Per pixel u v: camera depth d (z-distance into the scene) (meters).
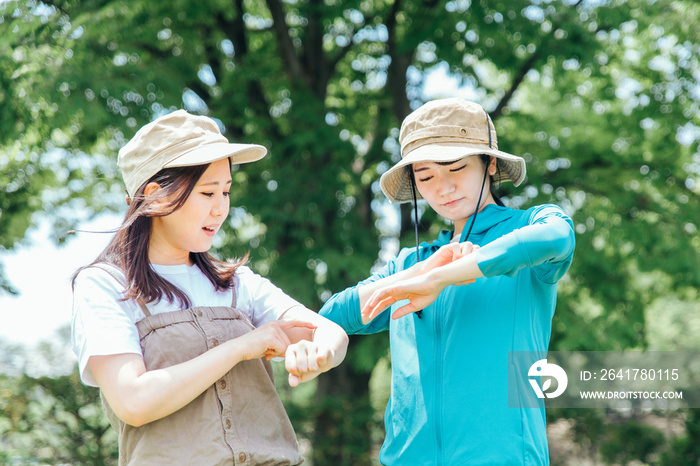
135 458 1.42
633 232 8.03
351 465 8.06
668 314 17.41
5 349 7.98
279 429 1.54
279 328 1.49
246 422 1.49
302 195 7.50
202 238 1.54
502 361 1.66
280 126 8.37
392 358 1.86
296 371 1.43
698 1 7.68
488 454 1.59
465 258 1.55
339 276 7.64
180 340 1.46
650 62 8.66
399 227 8.07
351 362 8.66
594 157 8.78
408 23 7.90
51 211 8.12
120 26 6.45
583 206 8.32
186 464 1.39
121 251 1.51
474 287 1.74
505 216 1.82
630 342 8.46
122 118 6.34
